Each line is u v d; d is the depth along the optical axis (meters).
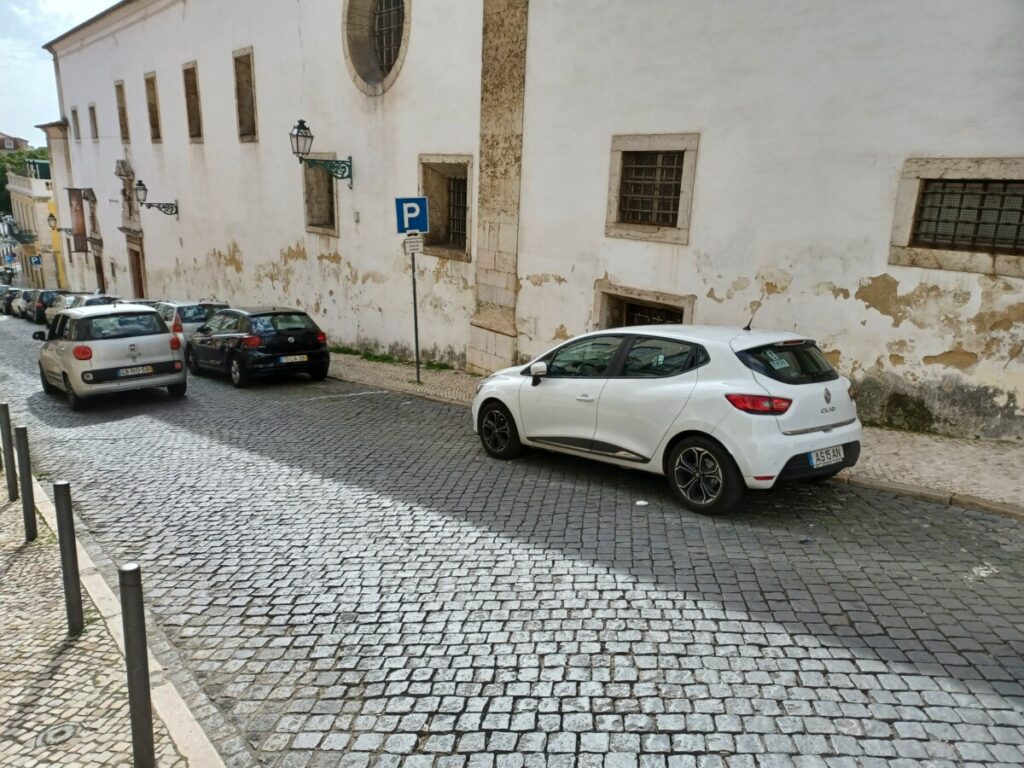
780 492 6.32
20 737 3.46
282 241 19.09
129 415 11.08
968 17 6.79
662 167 9.73
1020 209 6.94
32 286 56.41
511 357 12.41
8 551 5.79
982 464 6.67
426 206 11.95
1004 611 4.27
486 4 11.74
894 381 7.87
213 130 21.50
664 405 5.90
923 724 3.28
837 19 7.61
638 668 3.78
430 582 4.87
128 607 3.00
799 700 3.47
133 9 24.89
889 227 7.62
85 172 33.97
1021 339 7.00
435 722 3.43
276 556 5.43
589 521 5.81
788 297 8.50
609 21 9.85
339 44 15.48
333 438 8.97
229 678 3.88
